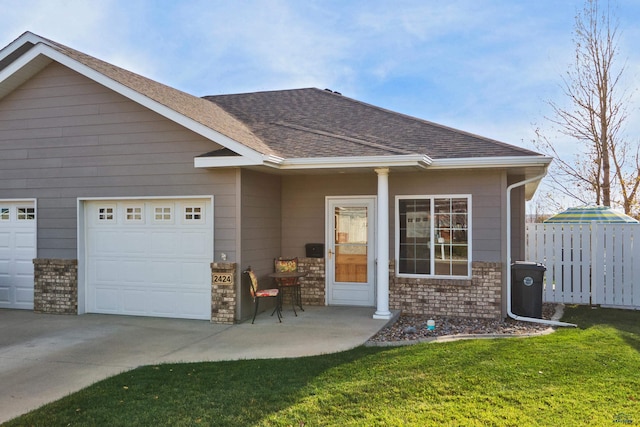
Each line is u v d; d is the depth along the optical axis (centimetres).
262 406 498
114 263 995
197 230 940
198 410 491
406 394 527
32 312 1024
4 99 1044
